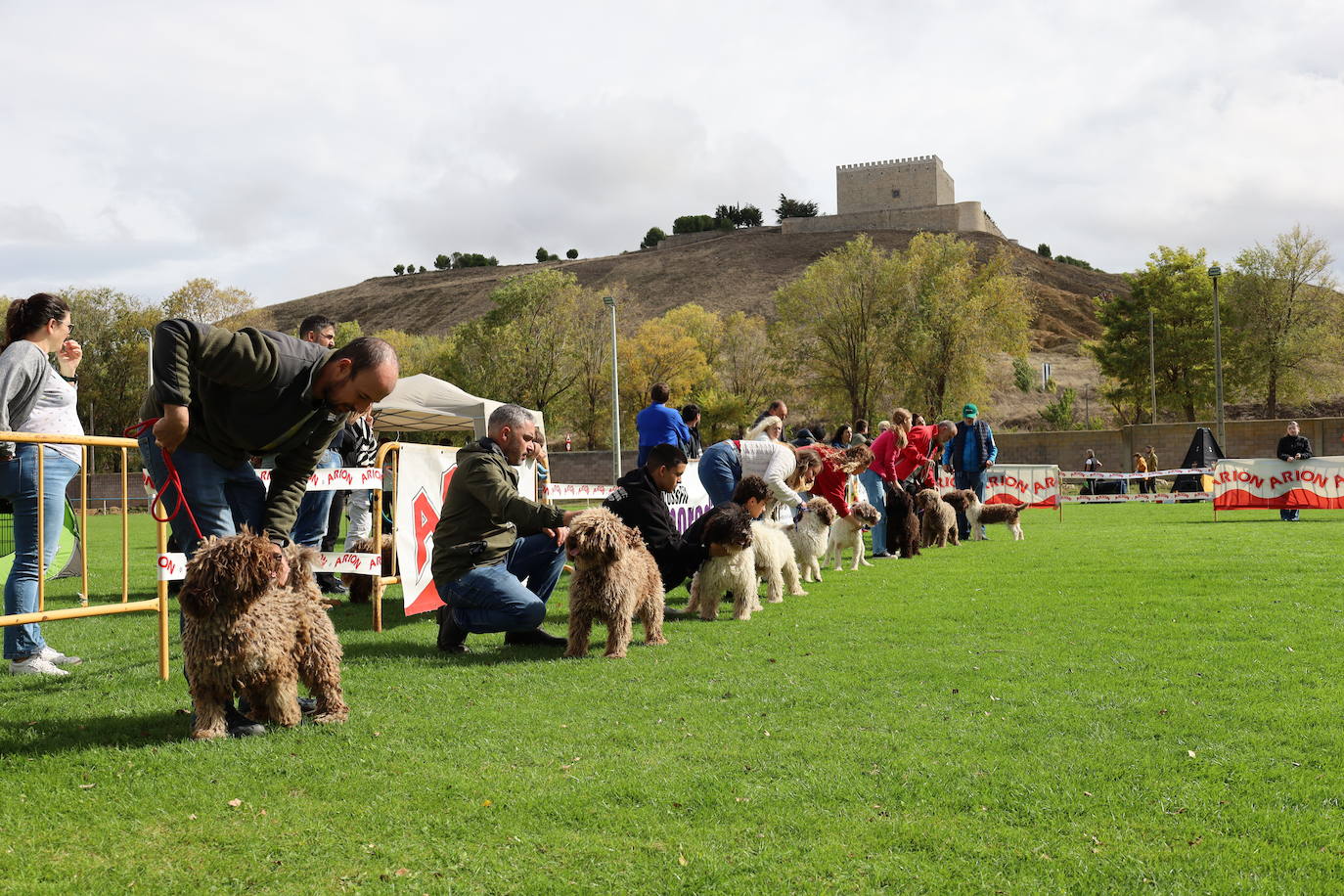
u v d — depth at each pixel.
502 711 4.46
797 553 9.29
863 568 10.54
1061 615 6.95
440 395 17.03
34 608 5.30
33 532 5.31
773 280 104.62
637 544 6.05
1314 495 17.55
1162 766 3.54
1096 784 3.38
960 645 5.95
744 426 56.81
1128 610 7.10
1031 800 3.23
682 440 11.31
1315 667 5.09
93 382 51.47
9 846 2.92
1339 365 52.84
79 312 52.25
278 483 4.45
